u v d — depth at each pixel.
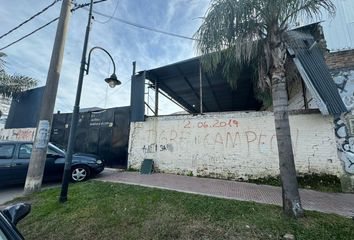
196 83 11.69
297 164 6.88
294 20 4.49
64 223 4.18
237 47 4.59
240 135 7.96
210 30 4.66
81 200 5.27
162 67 9.87
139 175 8.65
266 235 3.47
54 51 7.00
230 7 4.43
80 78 5.80
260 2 4.32
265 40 4.69
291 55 6.04
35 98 15.52
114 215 4.41
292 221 3.82
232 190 6.20
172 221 4.07
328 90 6.33
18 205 2.33
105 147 11.16
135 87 10.66
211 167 8.23
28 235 3.83
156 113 10.84
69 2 7.40
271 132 7.49
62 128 13.59
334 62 6.95
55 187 6.79
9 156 7.00
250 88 12.41
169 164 9.11
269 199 5.26
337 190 6.16
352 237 3.34
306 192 6.05
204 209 4.55
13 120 16.39
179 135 9.13
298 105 8.35
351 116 6.43
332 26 7.23
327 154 6.57
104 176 8.47
